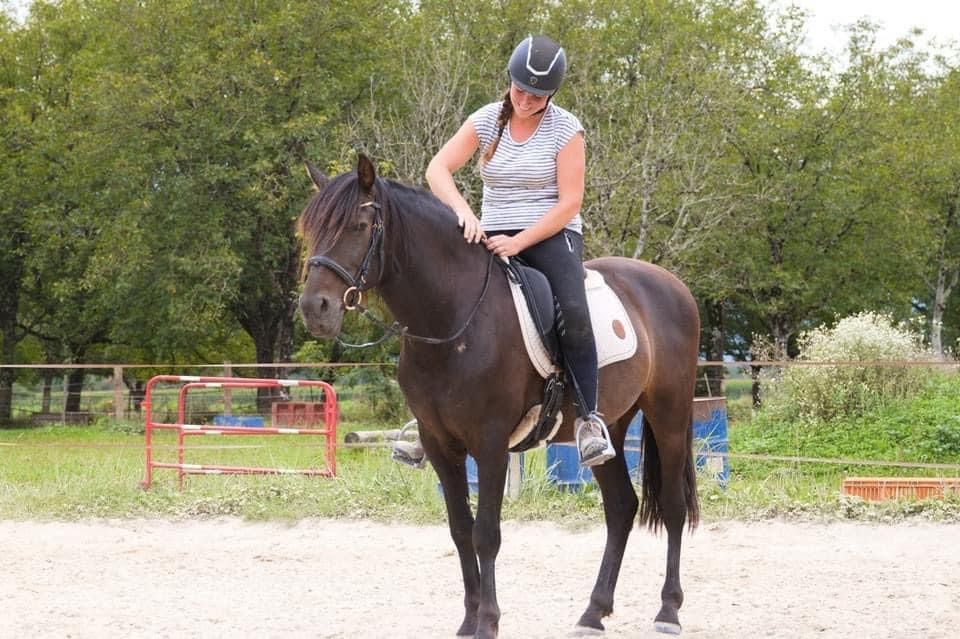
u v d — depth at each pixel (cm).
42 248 3116
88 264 3016
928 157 3133
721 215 2497
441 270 490
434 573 740
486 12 2808
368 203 468
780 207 3108
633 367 559
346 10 2828
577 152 529
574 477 1054
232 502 1031
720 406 1207
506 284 509
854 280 3241
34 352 3912
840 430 1430
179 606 628
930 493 1026
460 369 485
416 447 576
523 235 515
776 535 886
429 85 2461
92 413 2725
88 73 3170
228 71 2695
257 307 3172
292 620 589
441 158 532
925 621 570
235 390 2983
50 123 3112
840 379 1503
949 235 3512
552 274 520
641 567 754
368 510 1002
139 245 2717
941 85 3712
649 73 2655
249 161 2739
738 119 2595
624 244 2264
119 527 966
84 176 3075
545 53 510
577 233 542
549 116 532
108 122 2756
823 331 1697
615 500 593
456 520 519
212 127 2702
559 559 792
